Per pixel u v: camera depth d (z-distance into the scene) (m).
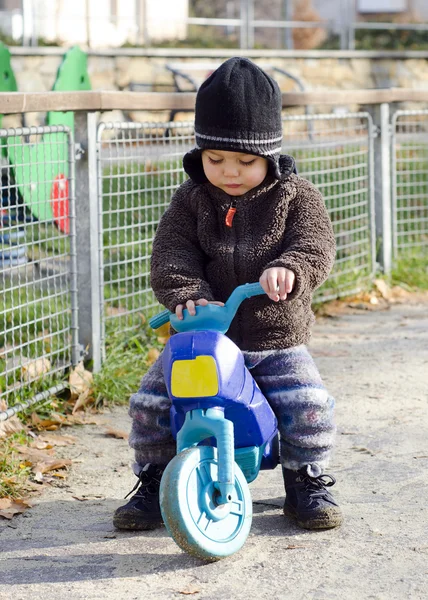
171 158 5.94
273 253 3.30
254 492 3.81
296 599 2.84
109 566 3.12
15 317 6.10
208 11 22.22
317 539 3.30
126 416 4.93
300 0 23.14
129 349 5.75
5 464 4.02
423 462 4.13
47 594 2.92
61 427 4.73
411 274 7.88
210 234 3.35
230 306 3.06
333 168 7.70
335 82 19.23
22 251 6.49
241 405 3.04
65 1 17.72
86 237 5.20
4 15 17.06
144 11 18.83
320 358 5.93
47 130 4.76
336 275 7.40
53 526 3.50
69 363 5.18
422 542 3.26
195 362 2.95
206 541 3.00
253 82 3.15
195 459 3.03
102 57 16.45
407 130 8.51
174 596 2.88
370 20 25.91
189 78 15.23
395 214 7.91
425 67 20.27
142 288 6.66
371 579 2.97
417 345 6.20
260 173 3.23
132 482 3.99
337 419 4.77
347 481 3.91
